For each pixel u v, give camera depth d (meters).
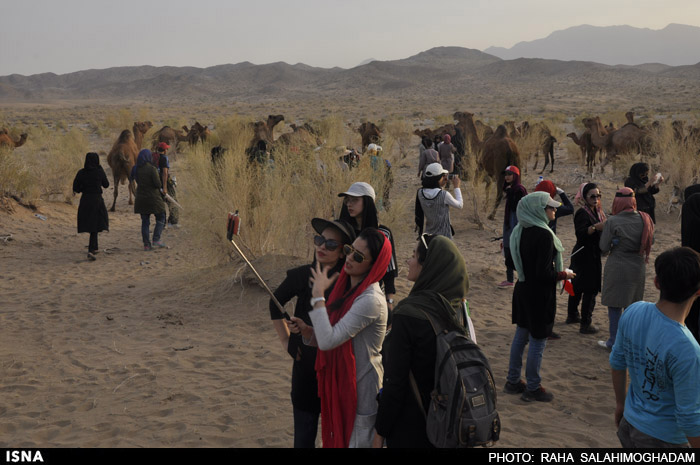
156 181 11.29
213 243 8.79
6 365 5.89
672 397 2.70
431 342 2.69
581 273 6.70
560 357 6.15
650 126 19.73
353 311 2.92
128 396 5.17
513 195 8.32
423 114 72.69
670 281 2.64
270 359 6.05
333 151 9.29
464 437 2.57
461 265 2.91
